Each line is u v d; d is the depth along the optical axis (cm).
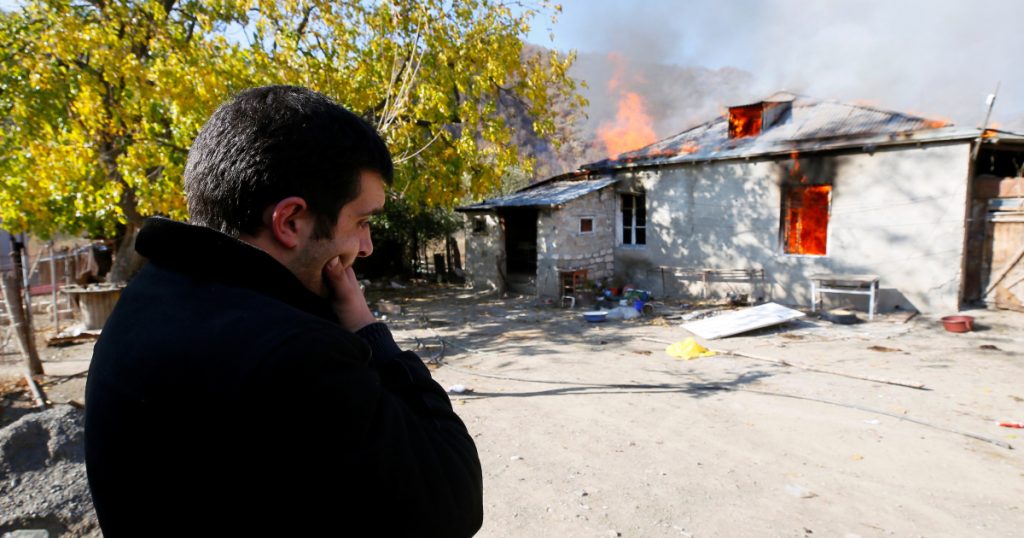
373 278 1788
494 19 1005
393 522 75
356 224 91
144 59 938
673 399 558
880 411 514
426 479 79
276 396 68
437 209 1761
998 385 594
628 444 445
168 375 71
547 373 673
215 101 777
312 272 90
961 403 538
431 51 953
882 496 357
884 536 311
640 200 1412
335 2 911
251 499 70
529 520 332
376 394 77
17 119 920
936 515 333
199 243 80
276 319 75
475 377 662
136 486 72
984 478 380
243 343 71
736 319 944
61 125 873
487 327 1023
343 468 70
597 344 849
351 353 78
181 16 1016
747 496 358
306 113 84
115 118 826
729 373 660
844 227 1091
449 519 82
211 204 84
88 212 907
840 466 401
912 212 1020
